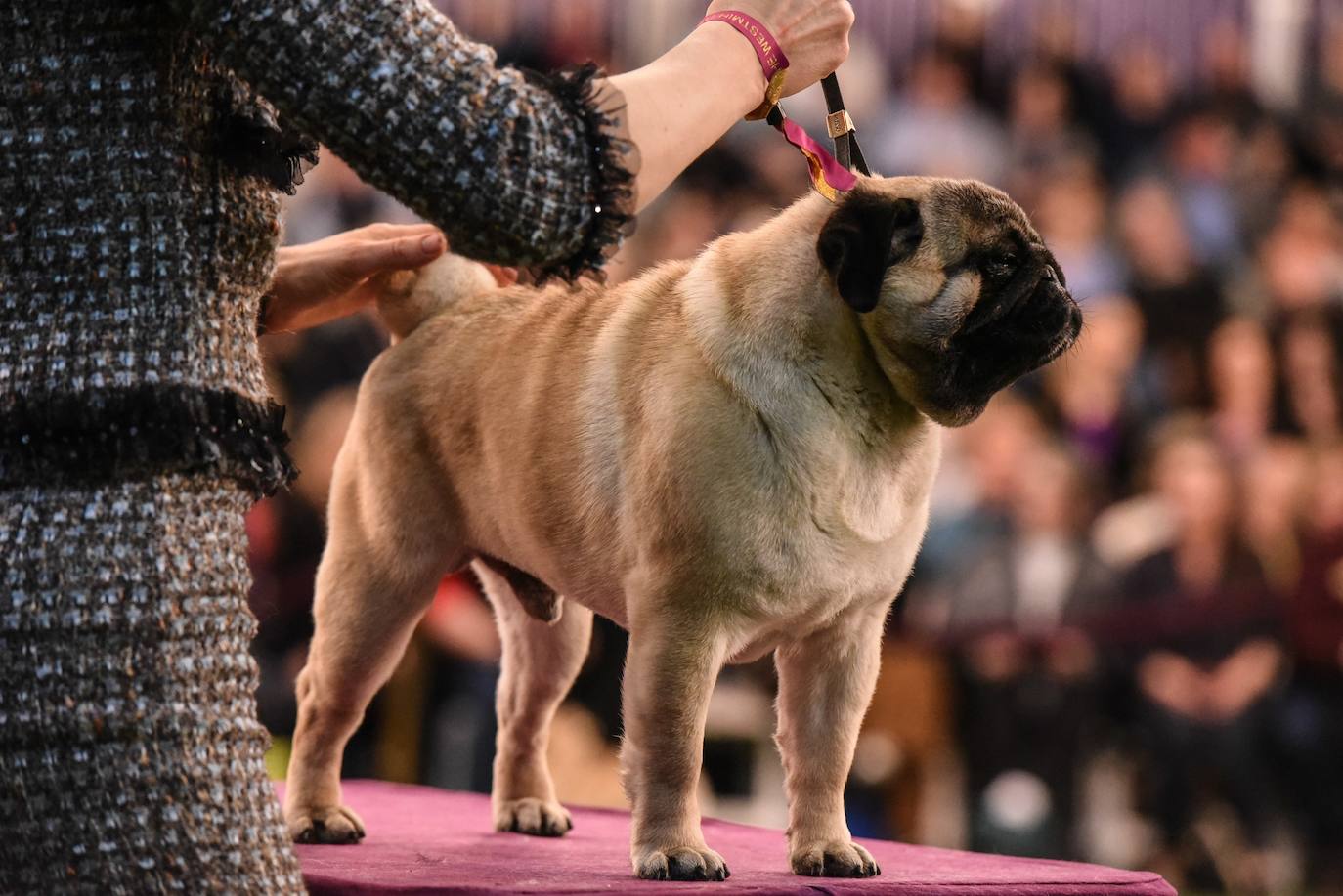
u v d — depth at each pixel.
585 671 6.27
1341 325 8.70
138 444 2.00
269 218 2.19
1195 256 8.95
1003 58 9.59
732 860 3.04
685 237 8.15
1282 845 6.80
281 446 2.19
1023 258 2.88
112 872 1.94
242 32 1.88
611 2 8.97
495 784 3.60
